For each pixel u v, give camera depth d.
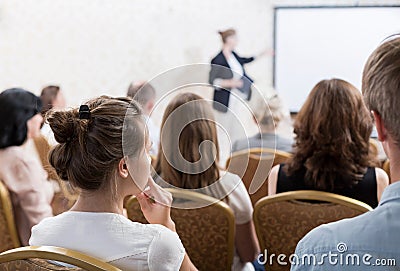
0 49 7.36
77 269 1.31
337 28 7.02
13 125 2.67
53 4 7.30
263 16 7.12
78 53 7.34
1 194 2.63
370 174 2.42
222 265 2.46
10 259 1.35
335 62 7.06
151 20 7.28
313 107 2.43
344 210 2.24
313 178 2.42
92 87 7.37
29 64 7.37
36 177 2.71
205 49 7.26
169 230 1.50
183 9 7.25
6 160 2.69
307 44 7.07
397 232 1.13
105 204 1.48
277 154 3.22
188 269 1.79
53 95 4.89
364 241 1.14
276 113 3.52
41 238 1.49
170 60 7.30
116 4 7.28
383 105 1.09
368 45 7.00
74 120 1.47
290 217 2.32
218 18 7.21
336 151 2.40
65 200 1.88
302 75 7.09
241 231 2.49
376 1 6.94
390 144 1.12
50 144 1.52
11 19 7.33
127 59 7.33
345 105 2.39
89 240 1.45
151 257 1.45
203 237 2.41
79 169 1.46
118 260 1.44
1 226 2.71
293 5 7.06
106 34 7.30
